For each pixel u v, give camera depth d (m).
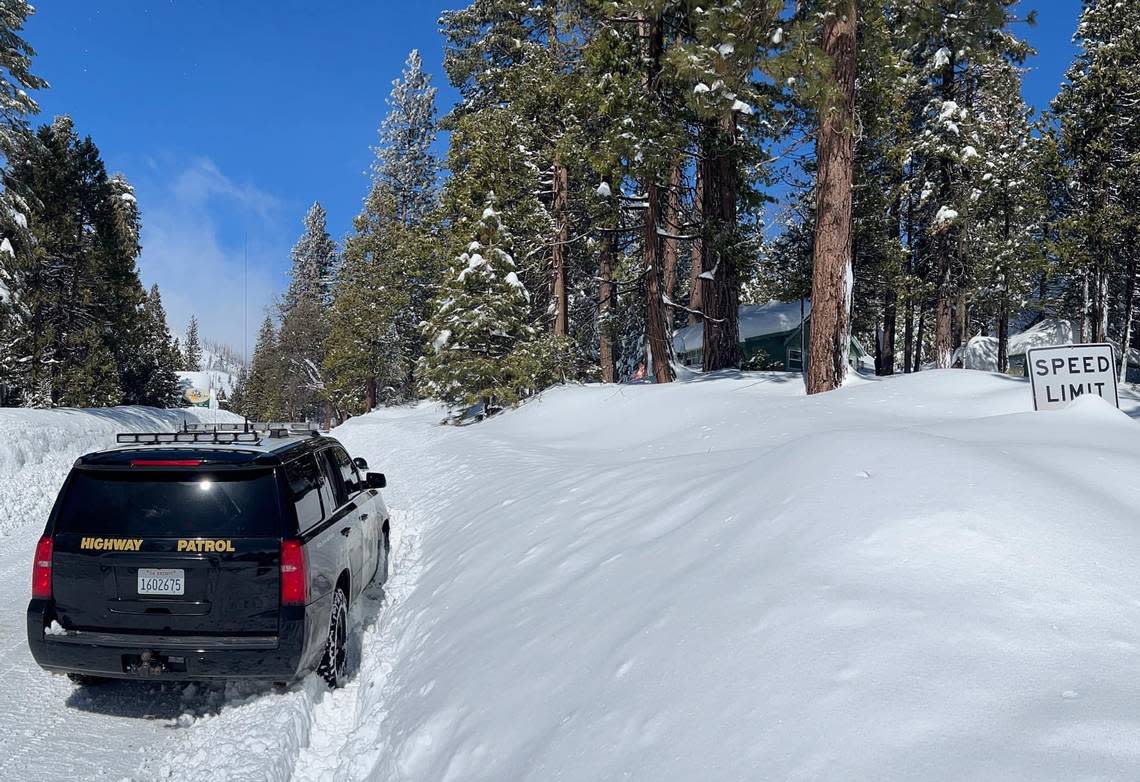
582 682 3.16
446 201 31.20
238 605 4.28
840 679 2.40
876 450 4.30
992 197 28.30
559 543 5.56
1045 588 2.78
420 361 26.19
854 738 2.09
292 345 64.50
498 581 5.33
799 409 11.27
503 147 26.05
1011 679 2.24
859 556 3.23
